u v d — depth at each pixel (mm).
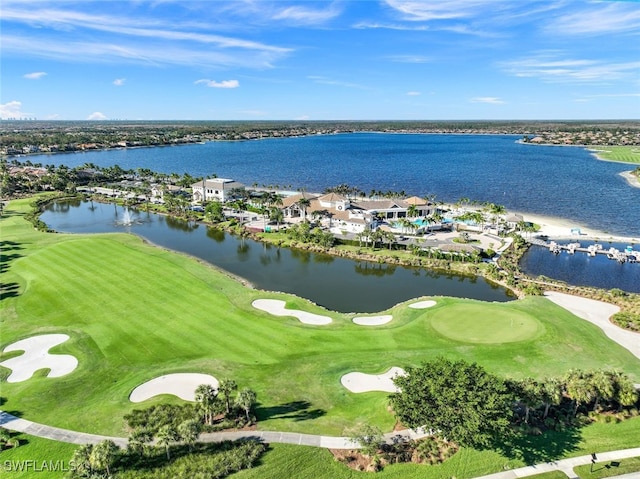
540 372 50750
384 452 37719
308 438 39594
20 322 63406
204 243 116375
